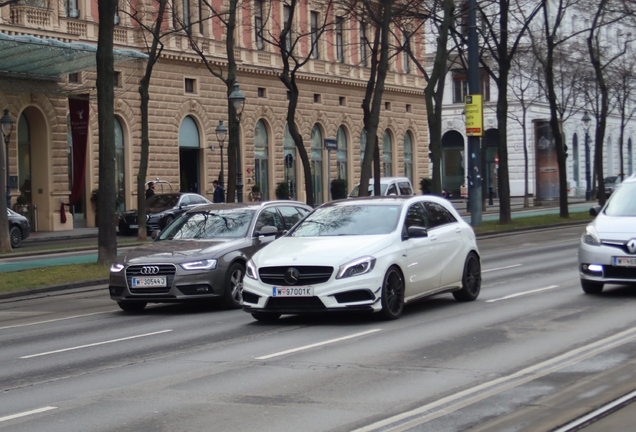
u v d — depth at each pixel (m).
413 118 69.94
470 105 40.47
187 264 15.55
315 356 10.89
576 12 74.88
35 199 43.97
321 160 61.12
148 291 15.60
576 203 70.56
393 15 37.25
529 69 63.94
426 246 14.43
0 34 34.09
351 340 11.98
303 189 59.53
